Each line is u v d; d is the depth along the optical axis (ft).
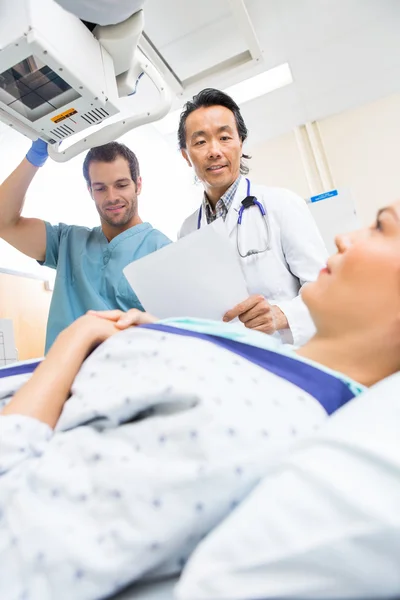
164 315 3.07
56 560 1.06
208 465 1.16
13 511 1.18
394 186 9.80
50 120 3.20
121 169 4.39
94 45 3.03
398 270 1.74
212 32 7.11
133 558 1.08
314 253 4.21
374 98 10.02
